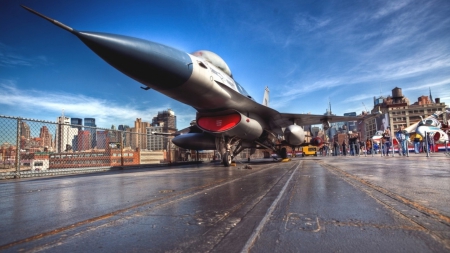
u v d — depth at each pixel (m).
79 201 4.05
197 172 10.10
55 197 4.54
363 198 3.70
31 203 3.98
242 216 2.84
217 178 7.28
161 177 8.16
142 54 8.87
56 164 12.52
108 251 1.92
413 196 3.77
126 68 9.03
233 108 14.34
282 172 8.84
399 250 1.82
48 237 2.28
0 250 1.98
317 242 1.99
